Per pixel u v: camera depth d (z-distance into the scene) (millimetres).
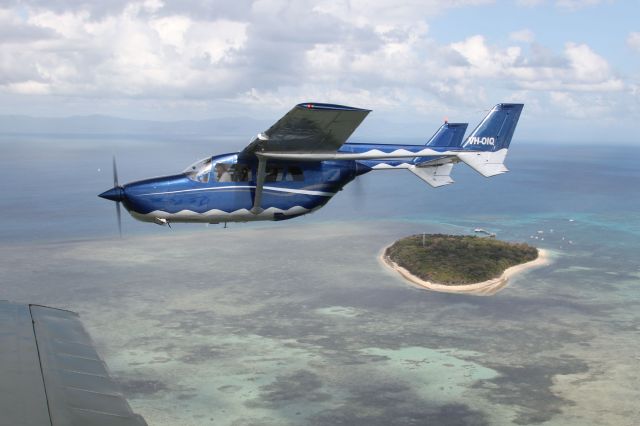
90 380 6867
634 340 81875
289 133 19891
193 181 20688
